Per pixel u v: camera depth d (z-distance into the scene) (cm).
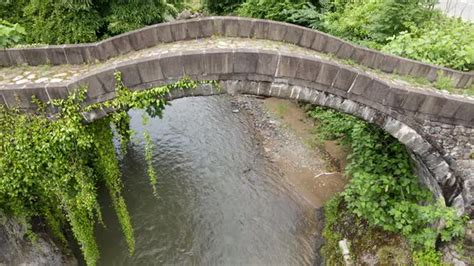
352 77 671
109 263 944
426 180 802
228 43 905
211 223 1069
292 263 945
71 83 630
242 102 1719
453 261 705
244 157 1345
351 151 1169
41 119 646
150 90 670
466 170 707
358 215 857
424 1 1060
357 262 852
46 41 1237
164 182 1210
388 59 812
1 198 684
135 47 899
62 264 832
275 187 1196
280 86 692
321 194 1134
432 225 756
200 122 1552
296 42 926
